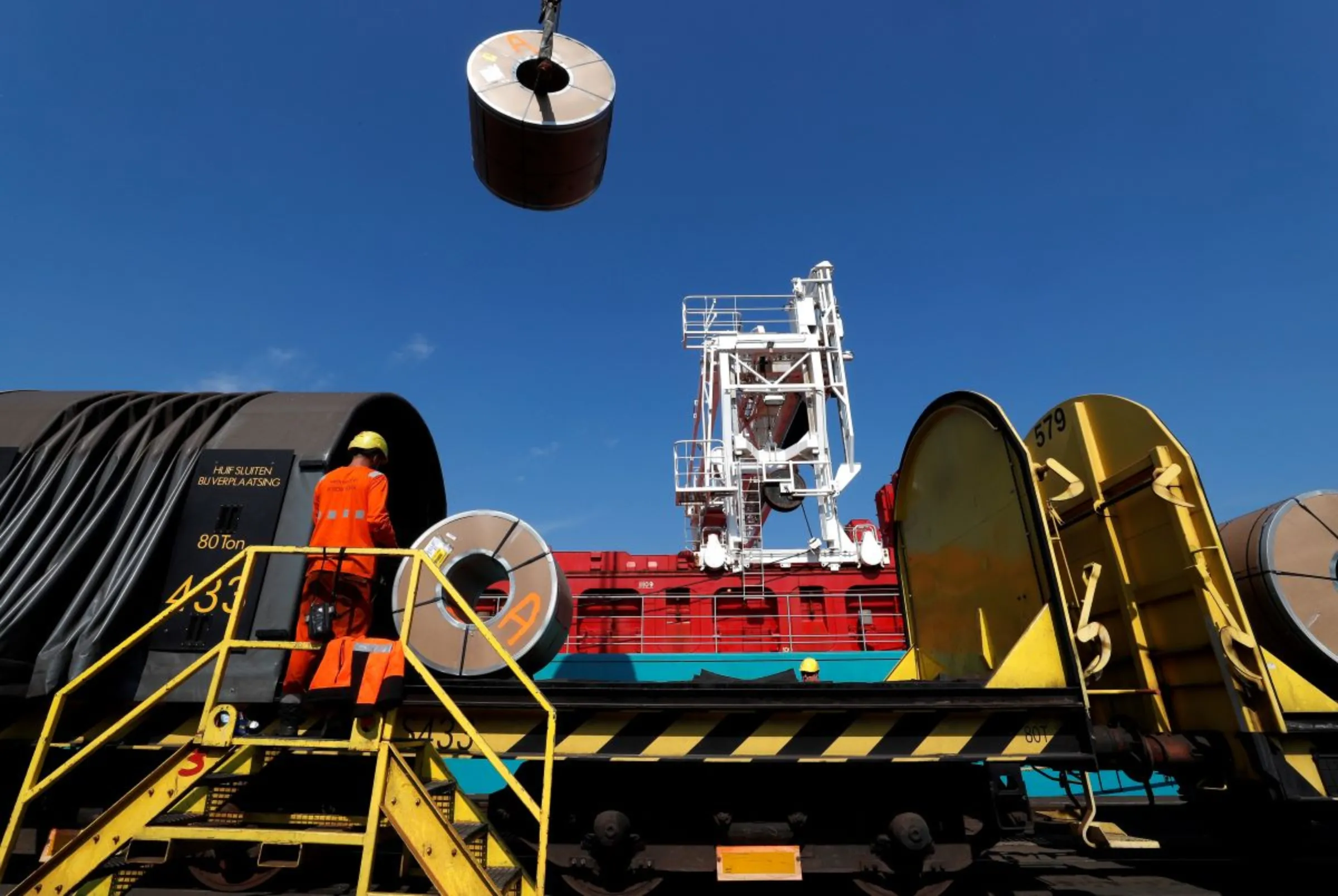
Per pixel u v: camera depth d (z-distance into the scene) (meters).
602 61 5.31
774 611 17.45
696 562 18.20
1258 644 5.00
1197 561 5.21
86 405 5.92
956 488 6.36
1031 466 5.18
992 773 5.38
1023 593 5.23
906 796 4.94
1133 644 5.80
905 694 4.66
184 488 5.24
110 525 5.21
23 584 4.86
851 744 4.63
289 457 5.31
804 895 5.50
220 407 5.79
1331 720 4.87
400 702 3.94
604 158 5.49
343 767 5.23
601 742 4.62
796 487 21.23
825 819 4.91
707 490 19.58
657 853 4.82
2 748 4.92
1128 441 6.00
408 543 8.02
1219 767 5.09
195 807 4.57
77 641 4.71
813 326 21.58
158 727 4.73
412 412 7.03
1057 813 4.96
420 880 5.43
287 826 4.29
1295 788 4.76
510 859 4.31
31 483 5.34
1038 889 5.87
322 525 4.68
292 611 4.78
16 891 3.57
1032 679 4.72
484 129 4.98
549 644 5.42
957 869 4.75
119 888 4.23
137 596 4.89
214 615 4.85
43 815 5.04
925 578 7.08
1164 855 7.19
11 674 4.62
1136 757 5.19
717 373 22.16
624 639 16.78
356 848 5.89
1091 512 6.30
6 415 5.73
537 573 5.38
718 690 4.66
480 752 4.61
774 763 4.57
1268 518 5.75
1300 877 5.84
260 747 4.46
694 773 4.96
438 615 5.29
